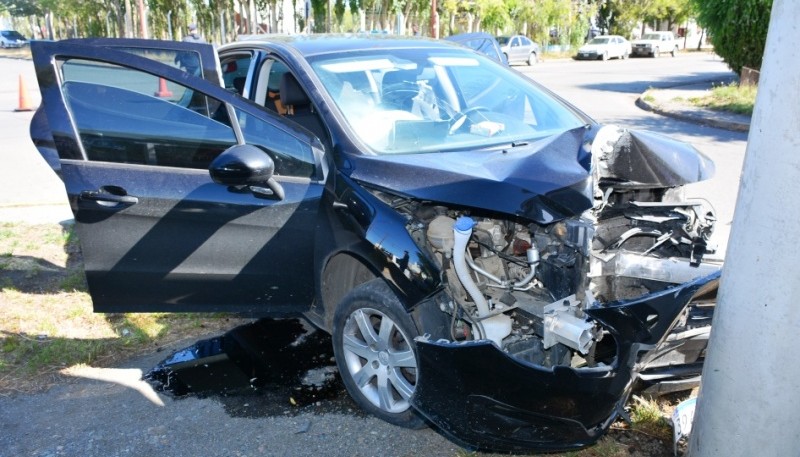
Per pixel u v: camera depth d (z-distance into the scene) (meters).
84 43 3.77
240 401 3.86
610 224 3.42
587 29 47.50
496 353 2.75
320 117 3.89
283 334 4.69
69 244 6.60
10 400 3.95
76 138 3.73
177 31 39.59
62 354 4.40
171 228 3.78
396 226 3.21
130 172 3.76
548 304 3.04
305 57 4.26
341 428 3.56
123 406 3.85
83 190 3.71
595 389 2.77
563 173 3.05
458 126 4.05
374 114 3.92
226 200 3.70
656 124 13.98
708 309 3.16
